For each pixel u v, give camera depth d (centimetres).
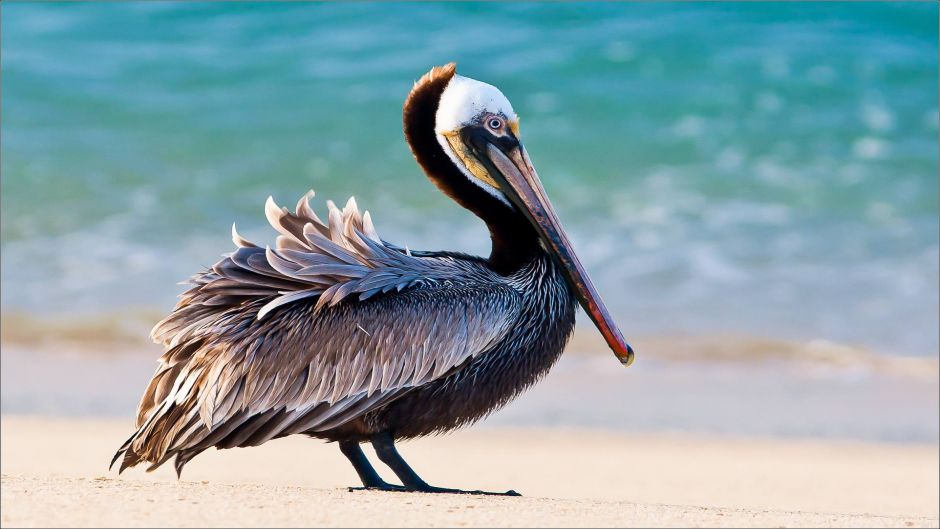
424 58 2894
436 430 770
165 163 2461
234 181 2380
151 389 751
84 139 2552
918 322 1684
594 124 2617
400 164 2466
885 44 2836
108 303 1761
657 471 1152
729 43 2873
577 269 830
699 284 1828
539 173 2388
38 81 2817
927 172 2364
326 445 1288
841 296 1778
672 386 1505
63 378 1502
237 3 3081
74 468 1073
